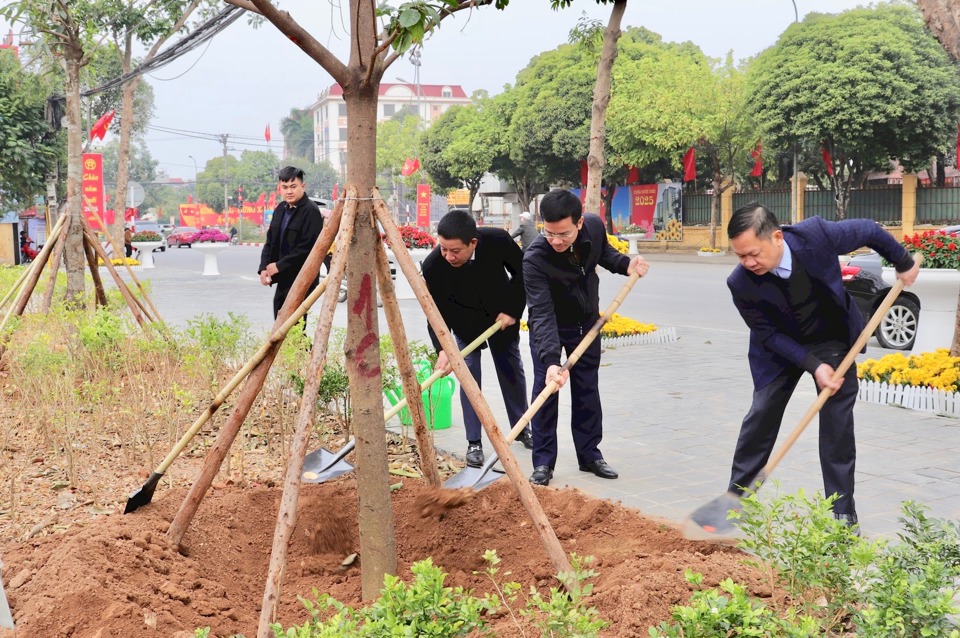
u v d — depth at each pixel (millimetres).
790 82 27188
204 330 6207
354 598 3666
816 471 5492
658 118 30938
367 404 3486
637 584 3115
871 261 10609
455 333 5746
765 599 3117
